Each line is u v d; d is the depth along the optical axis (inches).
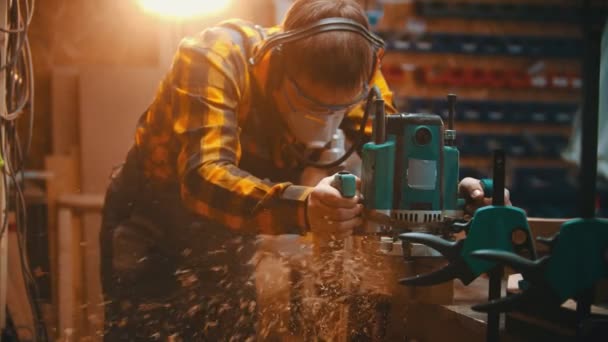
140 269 71.4
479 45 172.9
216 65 56.8
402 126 51.5
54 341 91.4
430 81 170.2
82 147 147.6
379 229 52.4
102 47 165.5
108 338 70.2
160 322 69.8
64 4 162.7
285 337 65.1
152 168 67.9
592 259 41.8
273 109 61.6
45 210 133.6
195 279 71.6
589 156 42.5
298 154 63.4
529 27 179.0
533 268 41.9
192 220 70.6
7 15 67.4
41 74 159.3
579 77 175.8
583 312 43.1
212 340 68.4
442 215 52.0
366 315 58.4
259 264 72.6
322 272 64.2
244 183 53.4
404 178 51.4
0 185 66.6
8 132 73.0
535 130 178.5
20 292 102.7
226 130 56.0
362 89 57.0
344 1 56.4
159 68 149.6
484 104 174.1
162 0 101.2
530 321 48.2
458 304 56.1
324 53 53.1
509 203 52.1
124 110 148.9
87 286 116.2
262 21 144.0
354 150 62.5
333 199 50.4
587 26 42.5
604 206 146.4
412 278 46.8
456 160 53.3
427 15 172.1
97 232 133.4
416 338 56.6
